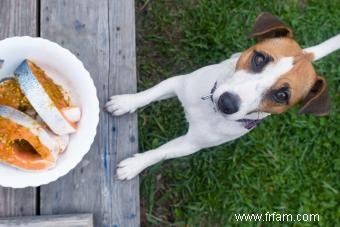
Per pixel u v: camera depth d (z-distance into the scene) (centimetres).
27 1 73
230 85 71
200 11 104
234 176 100
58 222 68
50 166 62
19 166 62
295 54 71
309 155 105
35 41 63
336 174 105
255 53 72
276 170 103
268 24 73
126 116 75
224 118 75
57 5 73
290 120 104
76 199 71
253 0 107
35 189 70
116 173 73
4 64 64
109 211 72
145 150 98
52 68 66
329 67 107
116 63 74
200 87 78
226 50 103
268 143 103
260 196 101
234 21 105
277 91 71
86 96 65
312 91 74
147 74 101
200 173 99
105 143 73
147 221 96
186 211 98
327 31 109
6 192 70
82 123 65
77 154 63
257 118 76
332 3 110
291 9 108
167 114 100
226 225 99
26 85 62
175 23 104
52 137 63
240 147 101
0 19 72
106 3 74
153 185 97
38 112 62
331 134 105
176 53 103
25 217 69
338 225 104
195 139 83
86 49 73
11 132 62
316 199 104
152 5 104
